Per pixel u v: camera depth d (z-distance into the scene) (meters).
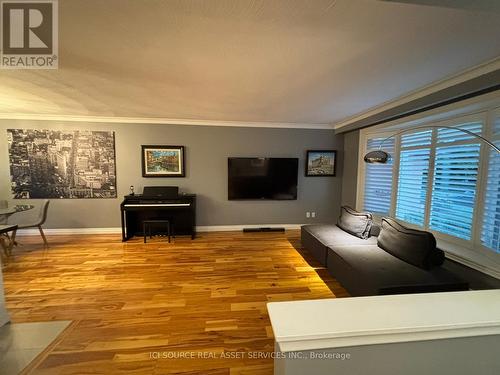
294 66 1.84
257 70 1.92
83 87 2.34
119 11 1.19
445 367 0.73
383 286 1.72
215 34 1.40
